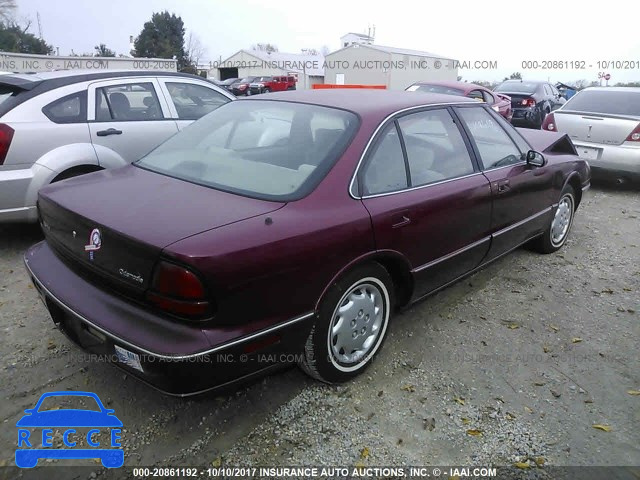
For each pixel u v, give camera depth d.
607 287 4.45
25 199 4.54
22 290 4.00
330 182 2.73
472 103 3.94
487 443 2.61
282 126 3.17
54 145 4.70
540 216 4.54
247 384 2.53
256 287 2.31
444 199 3.28
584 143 7.88
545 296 4.23
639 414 2.87
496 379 3.11
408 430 2.67
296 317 2.53
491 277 4.57
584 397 2.99
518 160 4.18
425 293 3.43
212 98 6.20
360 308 2.92
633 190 8.20
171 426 2.64
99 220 2.43
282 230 2.42
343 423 2.70
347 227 2.67
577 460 2.52
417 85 11.90
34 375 2.98
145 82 5.53
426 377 3.10
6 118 4.52
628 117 7.58
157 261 2.20
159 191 2.75
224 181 2.83
